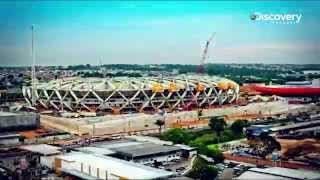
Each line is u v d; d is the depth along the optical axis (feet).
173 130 359.87
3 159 283.59
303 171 248.32
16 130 399.24
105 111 539.70
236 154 312.91
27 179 239.91
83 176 233.76
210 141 351.46
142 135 387.96
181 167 277.64
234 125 386.93
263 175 236.43
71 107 542.98
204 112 531.91
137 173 226.17
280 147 319.88
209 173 243.40
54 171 256.32
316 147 314.96
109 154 286.66
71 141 355.77
